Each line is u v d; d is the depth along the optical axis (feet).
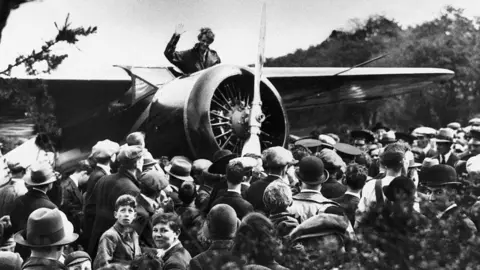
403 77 54.54
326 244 18.40
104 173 28.45
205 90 41.42
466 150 44.01
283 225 19.90
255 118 40.86
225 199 23.63
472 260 20.08
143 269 18.66
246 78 43.91
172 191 29.63
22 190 27.84
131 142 30.73
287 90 55.06
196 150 41.29
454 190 24.13
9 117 45.73
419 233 20.34
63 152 47.19
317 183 23.75
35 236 19.06
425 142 47.67
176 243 20.43
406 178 21.13
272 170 24.89
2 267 18.03
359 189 25.70
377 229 20.79
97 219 25.64
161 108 41.88
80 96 46.39
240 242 16.94
